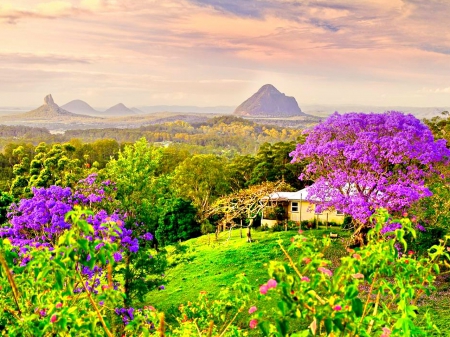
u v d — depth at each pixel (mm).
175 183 59219
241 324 18266
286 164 65250
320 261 5340
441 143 25344
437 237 22016
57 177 38656
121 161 21703
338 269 5250
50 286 6773
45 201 15070
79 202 17844
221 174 63750
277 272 4984
